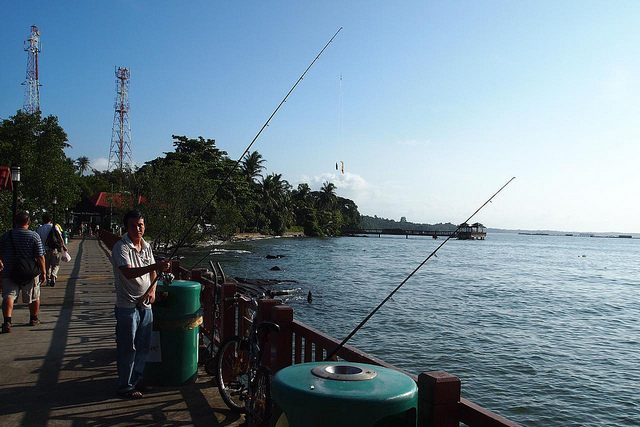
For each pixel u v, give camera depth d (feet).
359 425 7.88
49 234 45.75
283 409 8.48
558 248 466.29
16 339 26.02
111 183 225.56
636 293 118.73
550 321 76.74
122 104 246.06
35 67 158.40
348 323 66.64
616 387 44.16
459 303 90.68
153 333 19.06
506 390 42.60
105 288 45.50
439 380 9.22
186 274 28.48
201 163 244.22
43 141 109.50
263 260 162.40
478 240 641.40
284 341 15.89
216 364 17.31
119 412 16.55
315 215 422.00
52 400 17.51
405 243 396.98
